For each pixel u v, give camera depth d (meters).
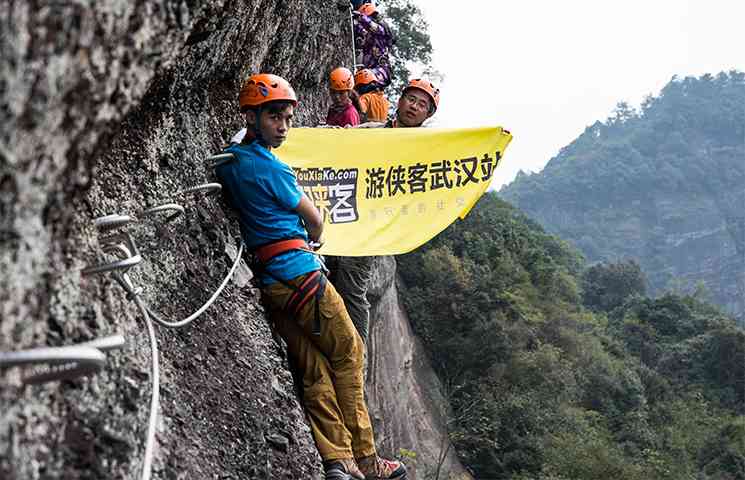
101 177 3.27
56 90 1.79
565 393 32.97
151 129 3.81
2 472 1.76
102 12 1.89
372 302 15.16
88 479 2.18
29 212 1.82
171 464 2.73
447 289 31.41
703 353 51.12
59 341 2.17
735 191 189.25
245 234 4.16
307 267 4.05
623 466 28.92
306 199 4.16
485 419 28.09
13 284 1.79
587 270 67.88
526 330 32.84
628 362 45.56
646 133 197.12
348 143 5.14
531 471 28.48
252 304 4.29
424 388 27.52
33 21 1.66
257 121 4.10
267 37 5.98
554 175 185.25
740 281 172.62
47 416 2.07
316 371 4.16
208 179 4.29
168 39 2.43
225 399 3.47
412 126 5.73
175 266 3.71
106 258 2.62
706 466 38.91
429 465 22.09
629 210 180.88
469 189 5.16
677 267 173.75
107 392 2.41
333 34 10.74
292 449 3.73
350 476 4.02
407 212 5.10
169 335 3.38
